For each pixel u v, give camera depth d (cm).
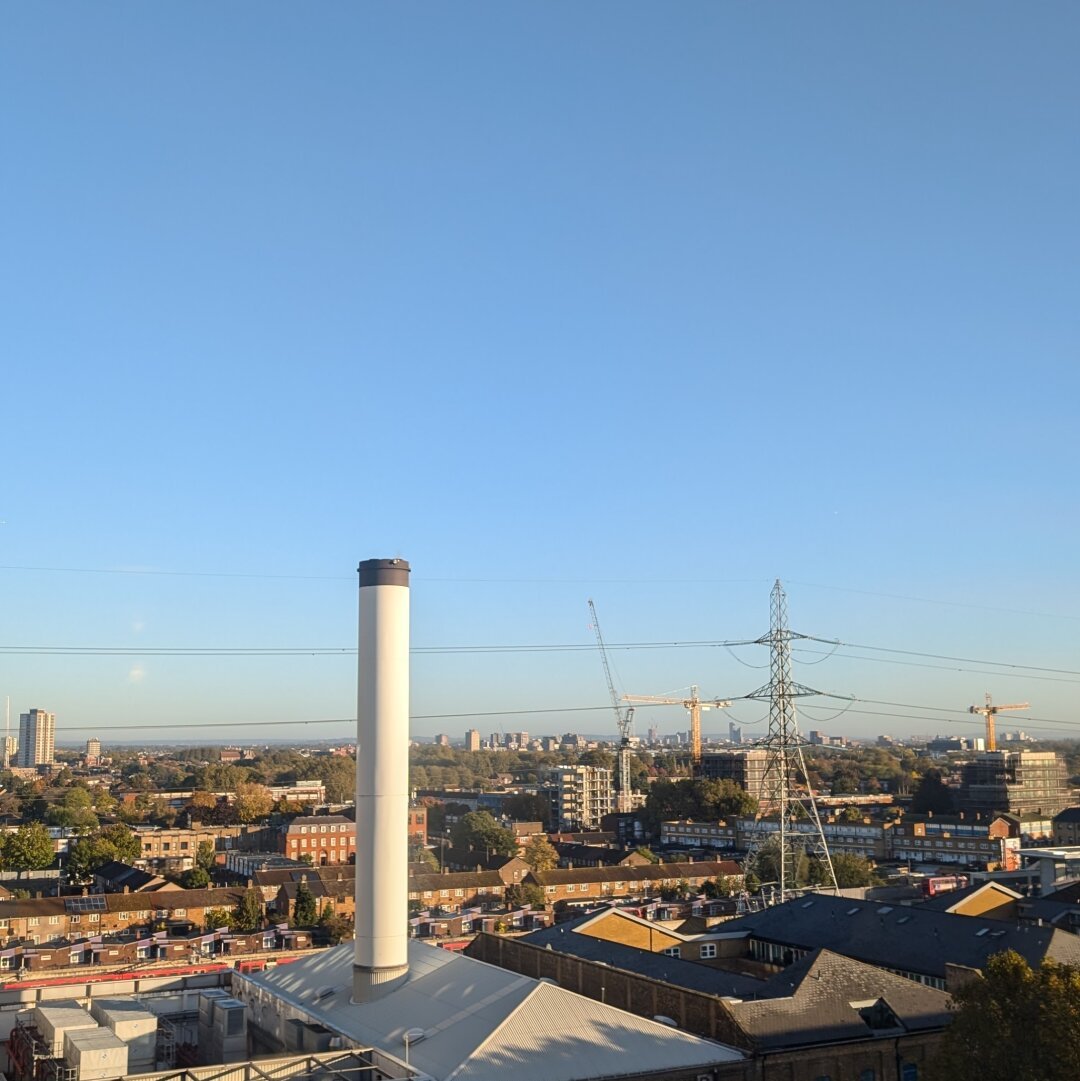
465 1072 6141
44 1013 7675
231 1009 8106
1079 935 9369
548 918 18588
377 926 7875
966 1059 5778
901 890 14462
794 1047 6806
